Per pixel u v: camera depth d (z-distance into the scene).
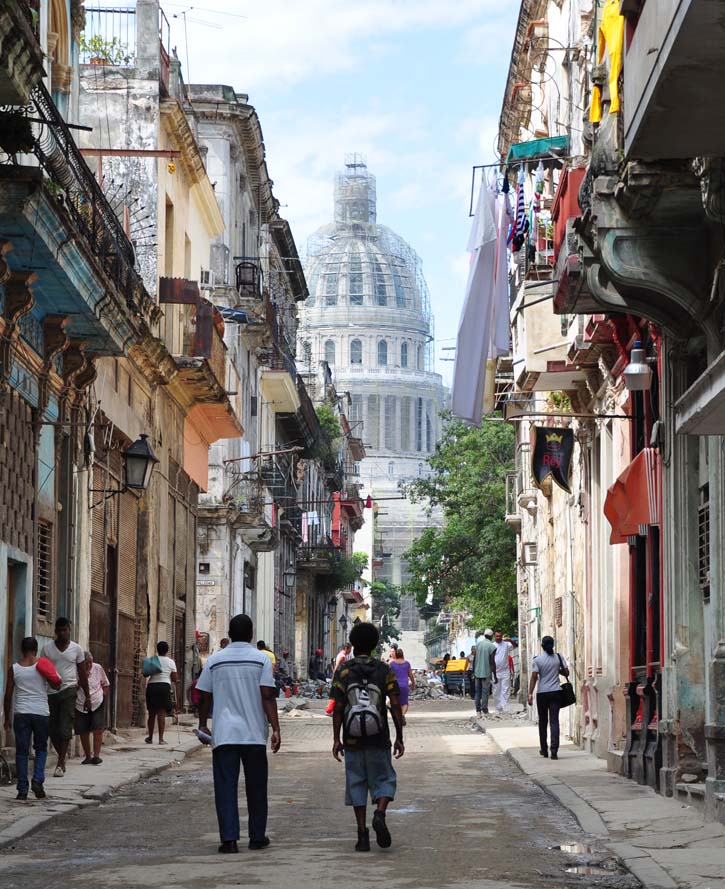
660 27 9.82
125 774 18.72
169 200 31.72
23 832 12.80
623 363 19.44
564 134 24.61
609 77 14.93
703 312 14.38
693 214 13.97
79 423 21.31
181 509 33.56
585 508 24.00
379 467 178.25
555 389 24.12
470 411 21.84
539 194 22.47
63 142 18.16
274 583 58.09
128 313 21.25
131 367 27.22
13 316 17.66
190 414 34.22
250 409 50.06
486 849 11.85
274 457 54.28
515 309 23.70
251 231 49.88
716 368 10.16
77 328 20.55
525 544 39.09
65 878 10.38
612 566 21.39
